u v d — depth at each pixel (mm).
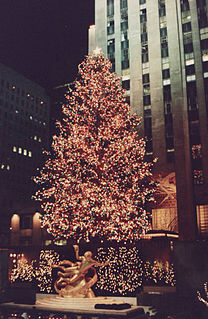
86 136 36375
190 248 22375
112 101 40469
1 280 26359
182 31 50344
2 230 84312
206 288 21344
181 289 21906
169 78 49094
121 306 19531
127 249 30750
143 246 30422
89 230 32656
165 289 22906
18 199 92188
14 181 92562
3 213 86000
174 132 46188
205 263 21812
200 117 45844
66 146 37219
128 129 49062
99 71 41000
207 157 44000
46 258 36156
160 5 52844
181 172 44000
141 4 54406
